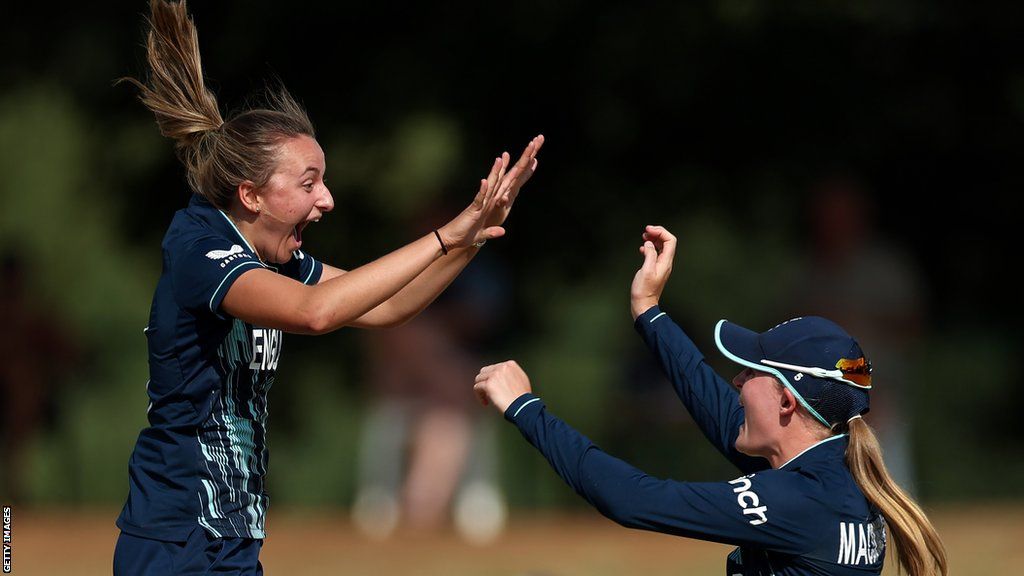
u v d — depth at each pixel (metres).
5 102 50.22
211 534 12.58
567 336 50.12
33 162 49.88
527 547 28.25
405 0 44.72
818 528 12.00
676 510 12.02
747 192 49.12
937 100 47.91
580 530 32.25
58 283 49.78
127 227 49.94
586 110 47.09
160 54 13.20
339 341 49.09
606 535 30.41
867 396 12.54
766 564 12.44
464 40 45.47
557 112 47.16
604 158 48.09
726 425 13.82
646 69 45.91
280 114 13.10
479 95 46.44
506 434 46.50
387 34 45.38
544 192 48.12
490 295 34.38
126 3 47.91
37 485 45.41
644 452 46.97
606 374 49.06
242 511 12.82
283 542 29.27
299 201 12.97
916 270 49.34
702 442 46.81
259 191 12.88
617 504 12.14
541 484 46.41
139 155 48.84
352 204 46.66
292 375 48.97
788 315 33.12
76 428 47.28
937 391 51.09
